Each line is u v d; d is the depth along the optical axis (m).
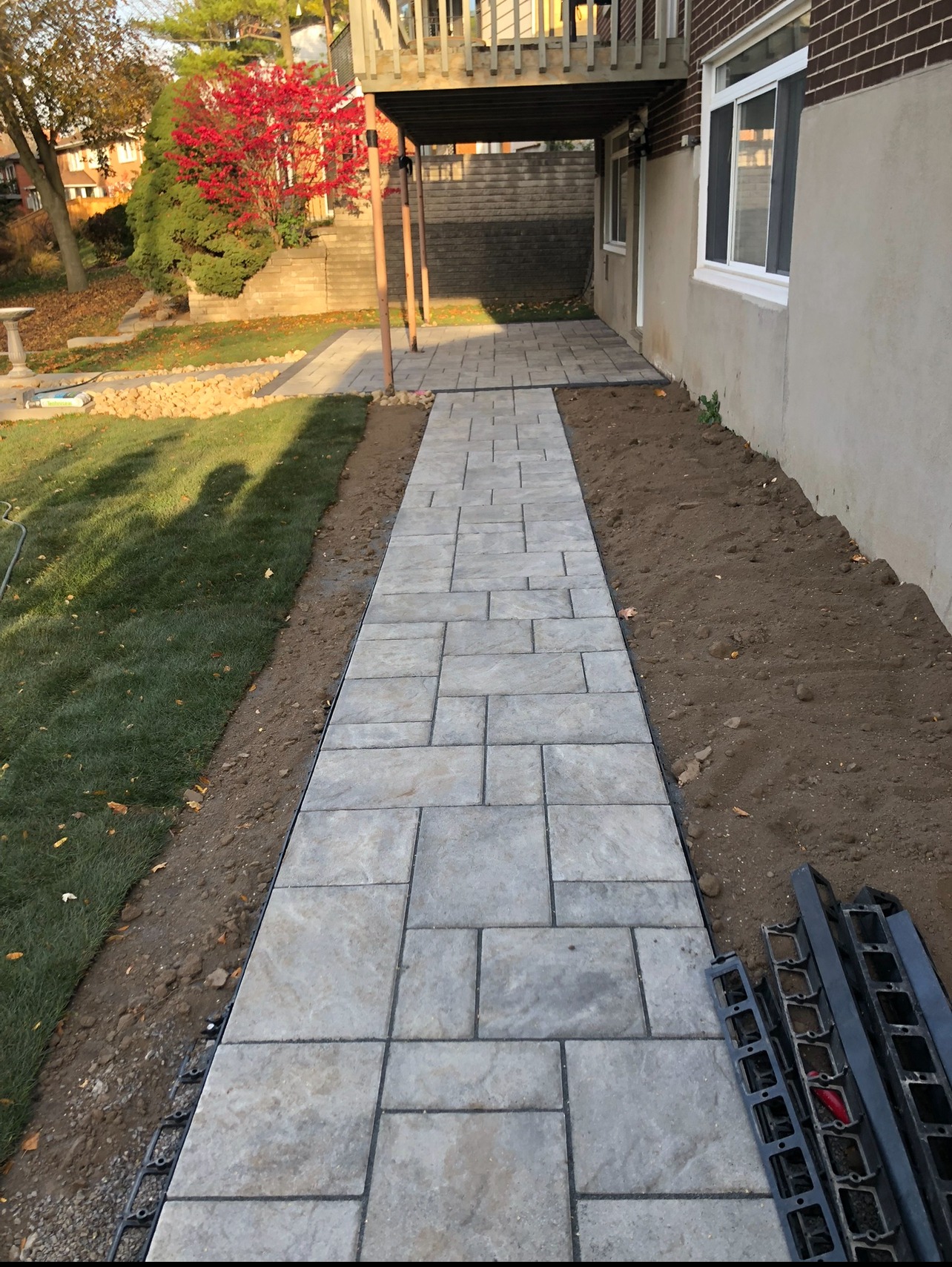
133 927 2.72
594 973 2.39
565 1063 2.15
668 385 8.80
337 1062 2.18
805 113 4.96
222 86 17.38
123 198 30.75
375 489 6.45
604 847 2.82
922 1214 1.72
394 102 8.95
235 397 9.52
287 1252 1.79
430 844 2.88
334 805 3.09
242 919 2.70
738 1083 2.08
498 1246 1.78
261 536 5.66
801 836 2.81
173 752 3.51
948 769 2.98
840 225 4.54
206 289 16.91
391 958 2.46
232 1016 2.31
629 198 10.95
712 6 7.05
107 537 5.77
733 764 3.12
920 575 3.88
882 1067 2.05
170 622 4.57
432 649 4.11
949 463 3.60
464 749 3.36
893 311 4.00
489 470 6.63
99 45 17.45
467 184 17.42
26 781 3.36
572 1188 1.88
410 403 8.78
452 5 14.88
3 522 6.14
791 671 3.63
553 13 14.77
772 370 5.80
